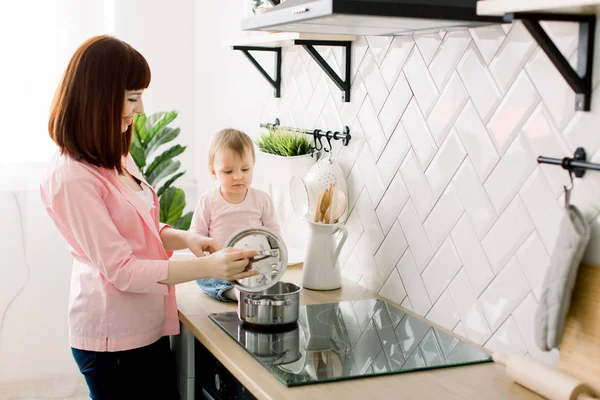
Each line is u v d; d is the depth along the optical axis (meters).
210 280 2.06
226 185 2.23
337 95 2.25
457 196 1.72
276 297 1.73
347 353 1.58
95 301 1.75
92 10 3.37
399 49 1.92
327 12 1.38
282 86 2.63
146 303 1.79
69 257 3.42
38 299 3.40
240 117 3.05
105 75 1.67
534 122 1.47
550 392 1.30
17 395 3.26
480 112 1.63
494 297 1.62
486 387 1.40
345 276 2.27
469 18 1.47
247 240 1.81
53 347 3.44
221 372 1.71
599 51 1.30
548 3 1.09
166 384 1.94
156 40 3.52
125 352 1.78
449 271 1.77
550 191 1.45
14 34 3.25
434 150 1.79
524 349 1.54
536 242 1.50
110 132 1.70
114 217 1.74
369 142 2.08
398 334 1.72
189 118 3.65
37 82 3.31
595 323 1.31
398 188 1.96
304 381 1.40
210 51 3.37
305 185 2.19
